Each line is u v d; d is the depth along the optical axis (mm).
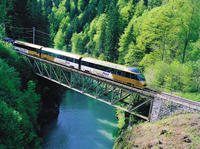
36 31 45844
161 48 28453
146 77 29328
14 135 14164
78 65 25812
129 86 19938
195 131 12836
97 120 28109
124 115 25250
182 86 26156
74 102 34500
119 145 18578
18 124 15047
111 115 30078
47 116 26656
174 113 15477
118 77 21203
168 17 26547
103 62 23141
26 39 44594
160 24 27156
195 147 11828
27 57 31750
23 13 43000
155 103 16609
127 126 22000
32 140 17797
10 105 16656
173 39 26797
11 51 28016
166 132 14133
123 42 38062
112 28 42719
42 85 30703
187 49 26469
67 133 24250
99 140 22984
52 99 30891
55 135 23578
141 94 17531
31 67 30281
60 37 74188
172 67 25922
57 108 29875
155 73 27844
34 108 21516
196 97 23297
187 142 12461
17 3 41094
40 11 48188
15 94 18516
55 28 88188
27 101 20594
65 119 27859
